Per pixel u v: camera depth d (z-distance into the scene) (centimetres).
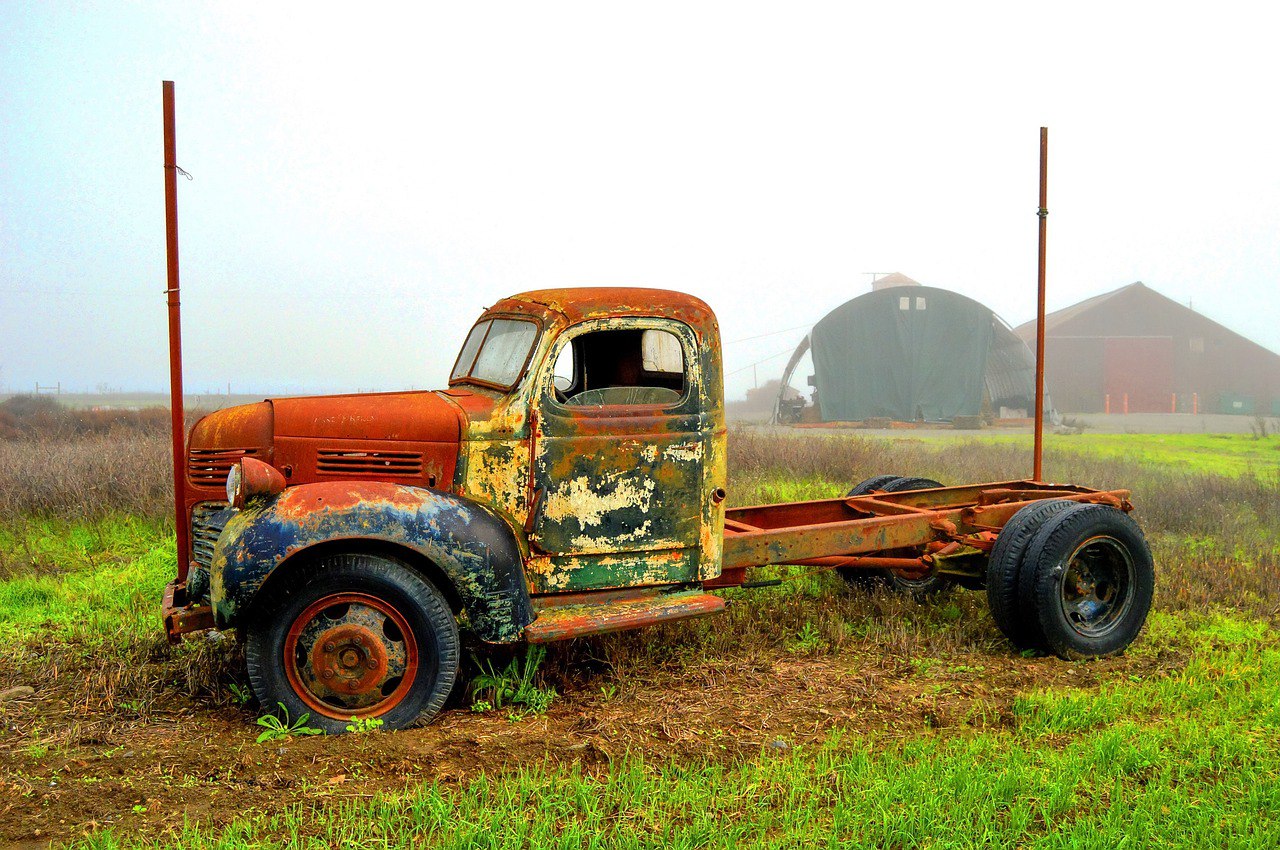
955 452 1513
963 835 327
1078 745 406
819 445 1325
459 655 468
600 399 529
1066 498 591
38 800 351
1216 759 392
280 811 345
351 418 464
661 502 489
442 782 371
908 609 632
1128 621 555
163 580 669
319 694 426
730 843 320
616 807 352
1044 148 689
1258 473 1392
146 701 457
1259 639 577
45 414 1892
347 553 426
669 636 554
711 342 498
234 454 467
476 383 512
